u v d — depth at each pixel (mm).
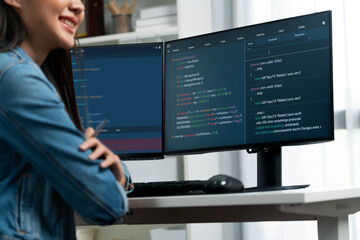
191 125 1702
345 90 2840
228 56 1655
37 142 1116
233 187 1301
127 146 1821
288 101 1530
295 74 1530
